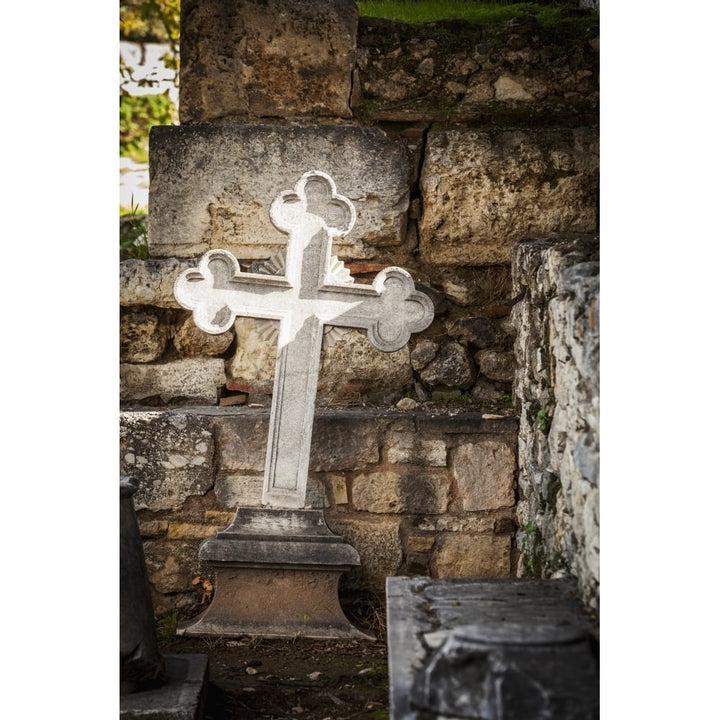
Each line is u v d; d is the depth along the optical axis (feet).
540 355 11.60
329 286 12.54
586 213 14.19
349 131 14.16
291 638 12.49
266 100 14.35
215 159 14.14
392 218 14.23
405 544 13.37
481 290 14.39
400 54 14.52
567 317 9.87
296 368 12.59
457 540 13.34
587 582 8.64
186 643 12.35
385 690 11.01
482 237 14.25
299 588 12.63
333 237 12.85
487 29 14.75
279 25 14.26
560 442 10.25
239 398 14.29
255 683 11.18
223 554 12.44
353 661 11.89
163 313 14.29
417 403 14.11
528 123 14.39
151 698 9.47
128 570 9.62
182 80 14.34
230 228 14.23
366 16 15.24
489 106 14.42
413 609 8.39
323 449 13.30
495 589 9.04
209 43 14.28
